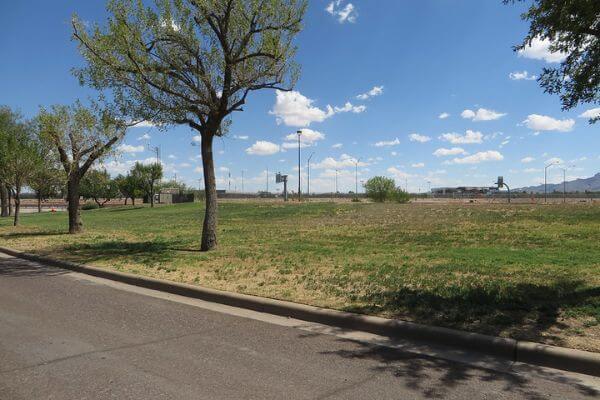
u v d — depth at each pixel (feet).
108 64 42.01
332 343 20.16
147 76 43.39
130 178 208.95
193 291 29.63
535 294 25.20
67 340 20.42
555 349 17.44
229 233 66.59
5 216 152.15
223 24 44.32
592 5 21.45
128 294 30.60
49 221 114.52
